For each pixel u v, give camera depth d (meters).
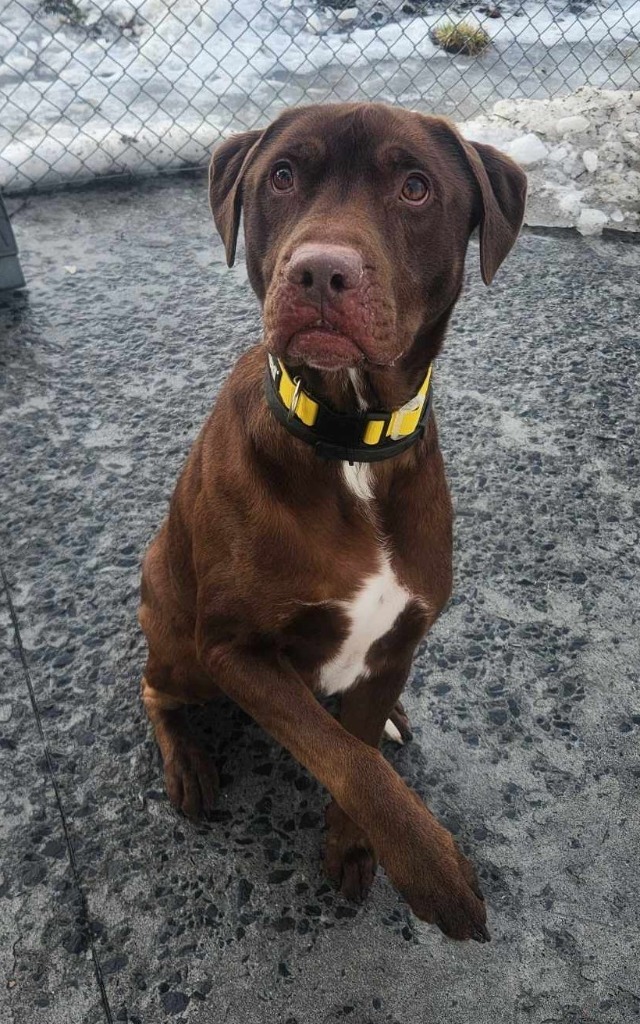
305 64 2.07
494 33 2.31
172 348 1.25
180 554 0.67
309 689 0.65
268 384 0.59
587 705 0.82
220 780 0.74
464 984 0.62
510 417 1.16
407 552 0.63
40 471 1.04
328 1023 0.60
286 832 0.71
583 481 1.07
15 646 0.84
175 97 1.90
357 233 0.52
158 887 0.67
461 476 1.07
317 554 0.59
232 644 0.61
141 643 0.85
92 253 1.46
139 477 1.04
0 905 0.65
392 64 2.12
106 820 0.71
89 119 1.78
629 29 2.41
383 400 0.58
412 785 0.74
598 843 0.71
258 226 0.60
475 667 0.85
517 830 0.72
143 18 2.10
